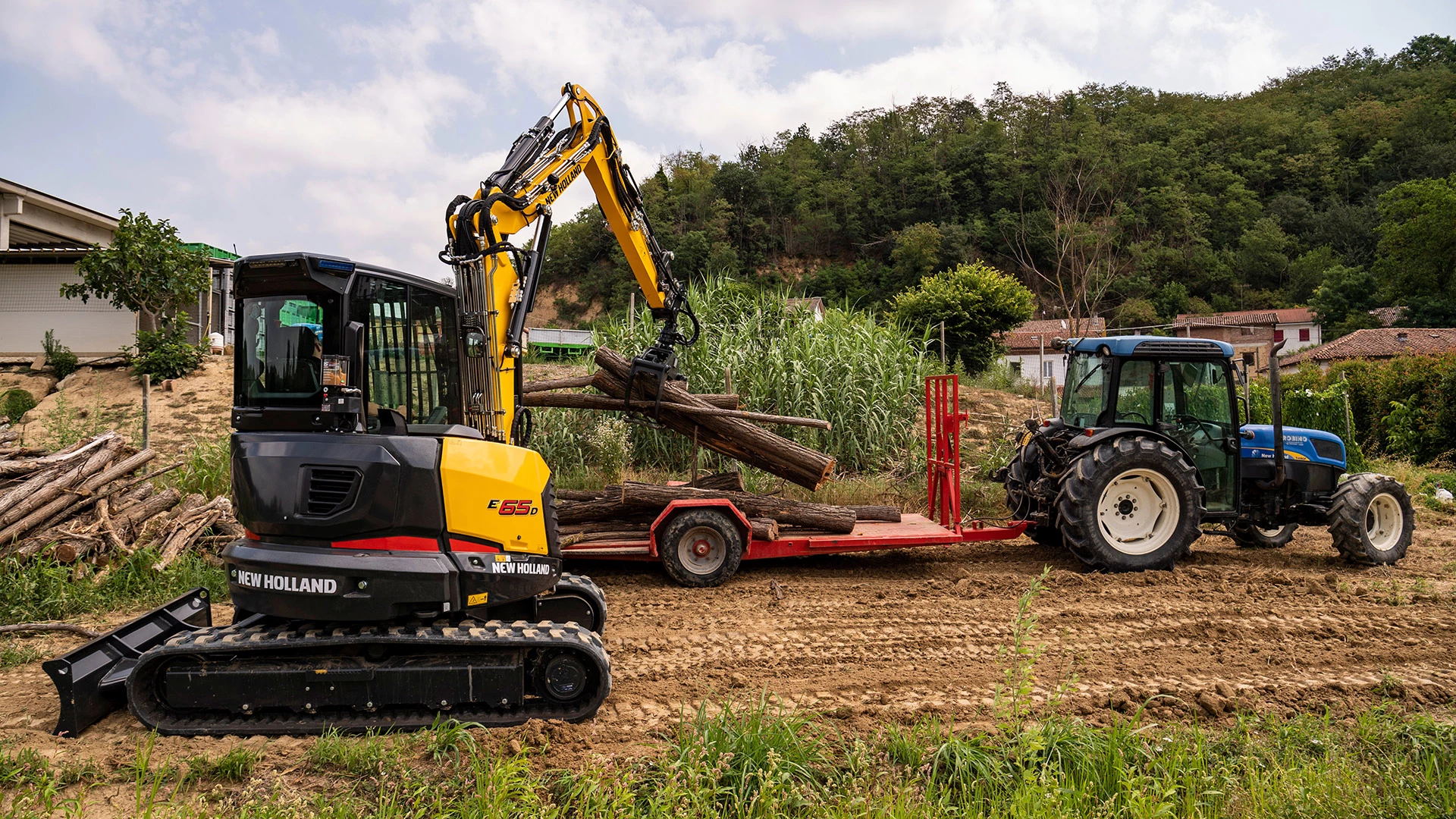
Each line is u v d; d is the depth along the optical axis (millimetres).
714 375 10672
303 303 3945
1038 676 4625
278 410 3932
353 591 3787
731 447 7750
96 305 17094
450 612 4016
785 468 7734
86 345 17094
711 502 6695
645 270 7004
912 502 9328
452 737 3646
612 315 11695
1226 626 5414
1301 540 8609
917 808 3113
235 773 3420
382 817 2994
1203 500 7004
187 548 6648
